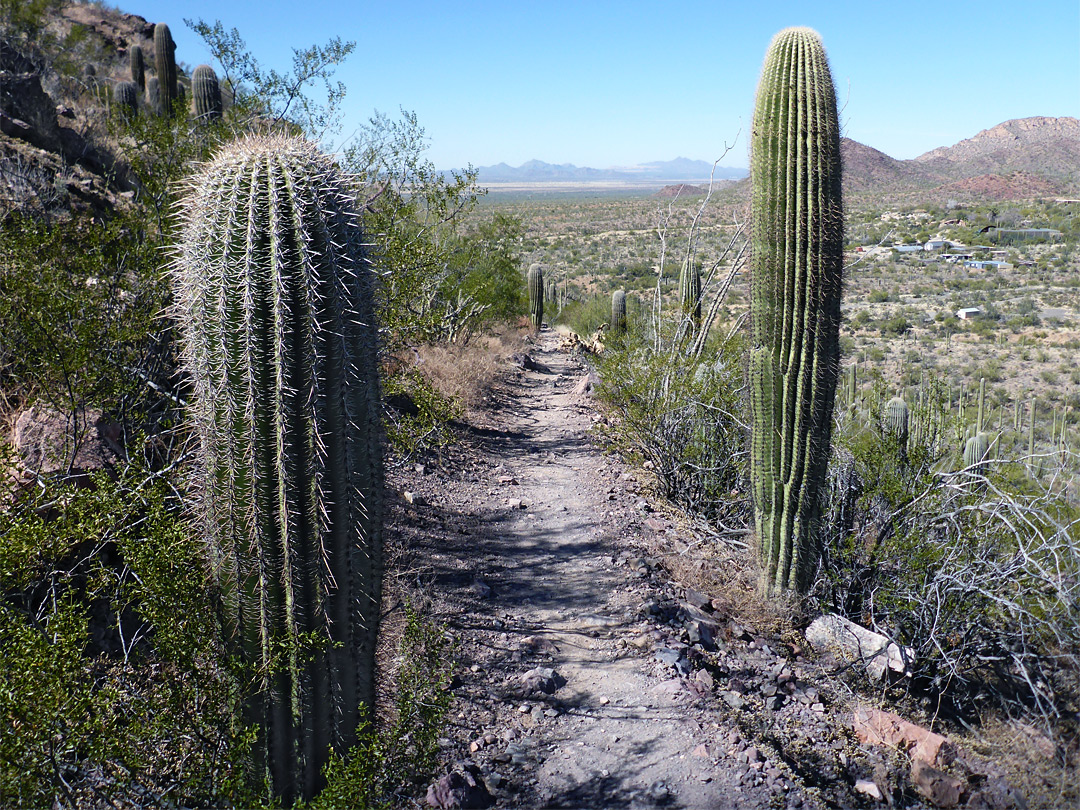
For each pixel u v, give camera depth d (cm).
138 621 375
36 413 440
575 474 984
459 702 430
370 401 327
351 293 315
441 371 1271
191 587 292
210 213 298
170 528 302
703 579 638
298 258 295
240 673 291
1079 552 451
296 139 330
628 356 912
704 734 415
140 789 275
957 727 459
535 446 1139
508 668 479
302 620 303
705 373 841
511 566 661
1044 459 646
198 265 297
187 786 267
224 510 298
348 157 934
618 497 866
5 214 648
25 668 241
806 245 521
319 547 304
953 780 376
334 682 315
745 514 761
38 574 337
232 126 791
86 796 267
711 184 970
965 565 504
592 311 2617
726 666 501
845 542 581
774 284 530
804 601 563
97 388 467
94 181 998
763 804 358
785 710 452
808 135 516
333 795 260
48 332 456
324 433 302
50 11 2156
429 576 603
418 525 709
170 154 657
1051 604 455
